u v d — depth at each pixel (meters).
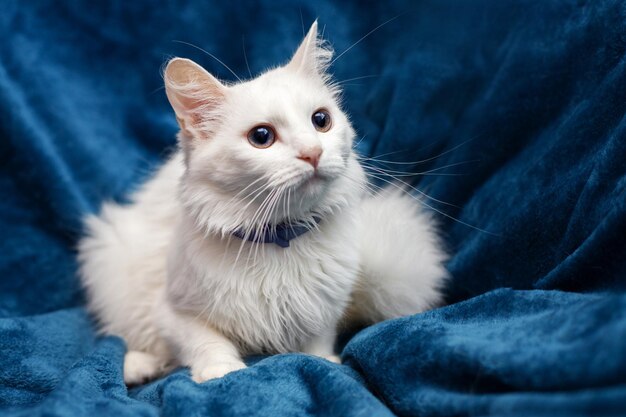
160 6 0.65
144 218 0.58
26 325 0.53
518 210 0.52
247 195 0.44
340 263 0.47
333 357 0.48
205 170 0.45
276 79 0.47
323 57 0.53
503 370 0.34
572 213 0.48
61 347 0.52
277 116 0.44
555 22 0.53
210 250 0.46
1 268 0.61
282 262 0.46
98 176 0.65
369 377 0.41
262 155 0.43
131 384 0.50
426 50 0.61
